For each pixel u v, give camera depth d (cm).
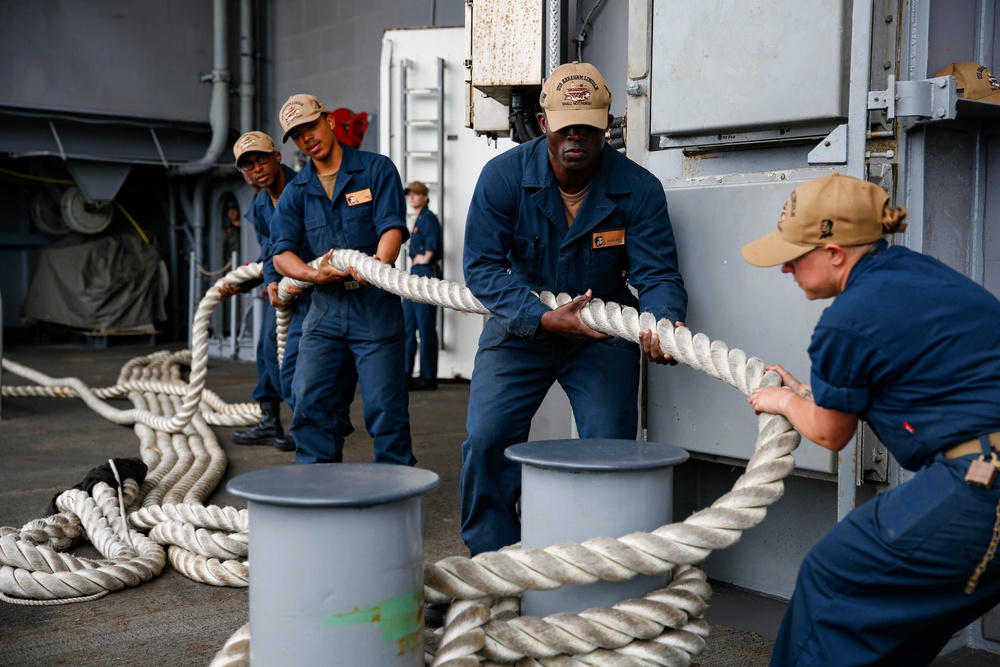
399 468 180
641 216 269
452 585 177
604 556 176
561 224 271
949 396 166
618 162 271
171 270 1369
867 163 264
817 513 293
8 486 469
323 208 372
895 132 260
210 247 1284
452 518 410
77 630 288
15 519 407
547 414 387
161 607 309
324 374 371
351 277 356
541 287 282
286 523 156
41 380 766
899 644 175
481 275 272
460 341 853
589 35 364
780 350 278
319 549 155
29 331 1351
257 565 161
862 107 259
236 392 816
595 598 187
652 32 308
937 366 166
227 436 616
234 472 503
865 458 265
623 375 279
